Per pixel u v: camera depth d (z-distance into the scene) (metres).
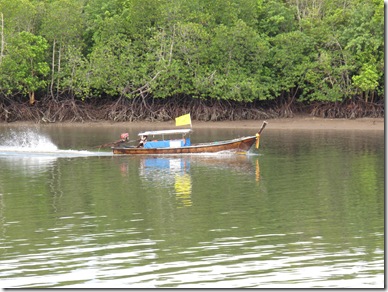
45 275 43.69
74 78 137.75
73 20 138.88
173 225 53.97
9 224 55.06
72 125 135.62
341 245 48.50
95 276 43.44
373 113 134.25
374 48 133.00
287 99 140.12
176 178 73.44
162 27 136.50
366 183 69.19
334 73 135.25
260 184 69.38
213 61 138.12
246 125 131.25
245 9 141.00
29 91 139.50
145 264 45.25
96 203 61.94
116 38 137.38
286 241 49.56
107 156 90.19
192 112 136.12
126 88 136.00
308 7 145.88
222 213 57.62
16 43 136.25
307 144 100.75
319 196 63.53
